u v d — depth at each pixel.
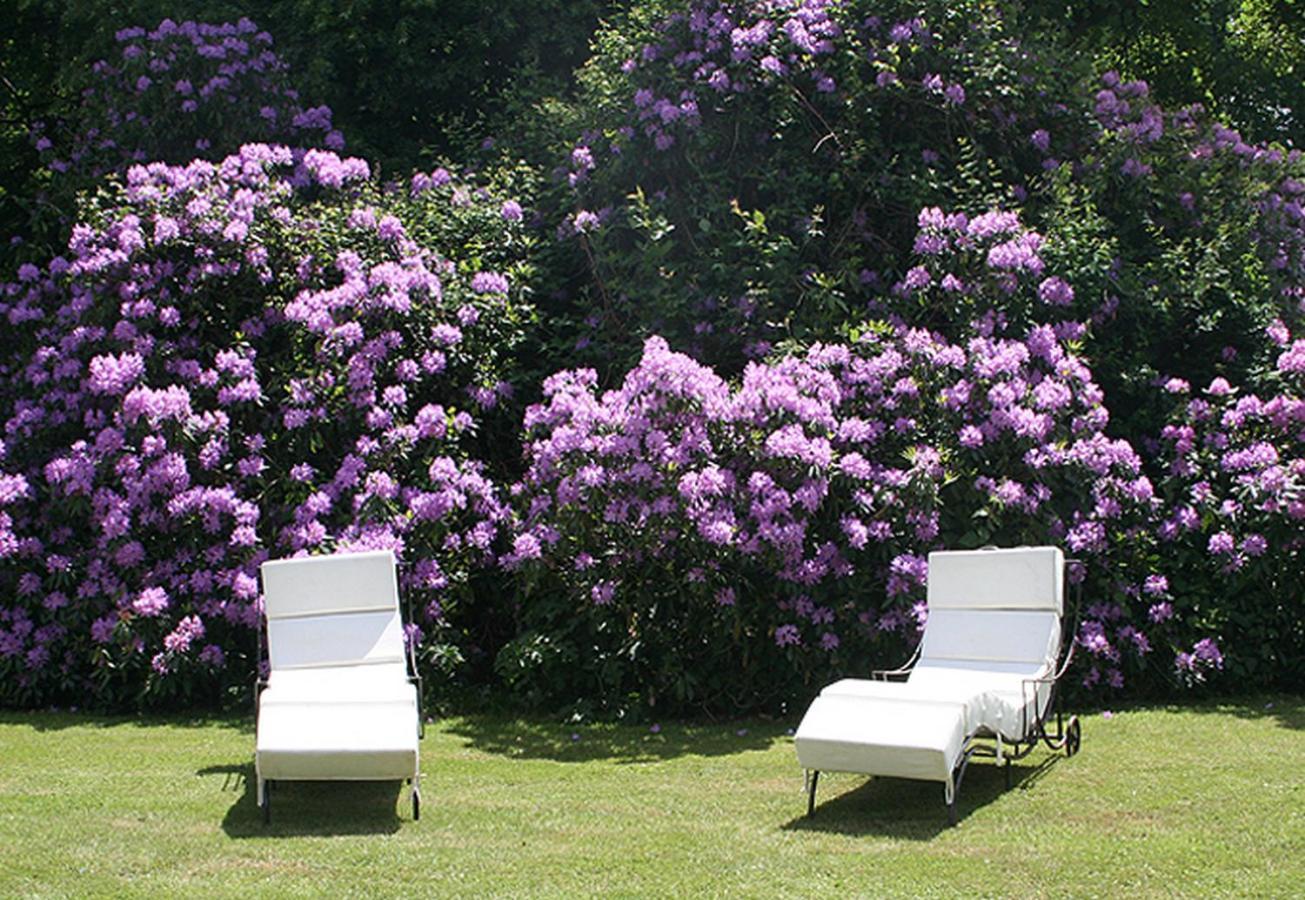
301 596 6.96
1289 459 8.72
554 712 8.27
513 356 9.72
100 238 9.59
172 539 8.90
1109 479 8.38
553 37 13.06
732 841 5.26
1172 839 5.09
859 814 5.66
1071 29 15.43
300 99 12.19
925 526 7.96
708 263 9.63
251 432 9.13
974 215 9.62
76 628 8.80
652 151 10.12
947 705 5.53
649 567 7.99
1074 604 8.30
